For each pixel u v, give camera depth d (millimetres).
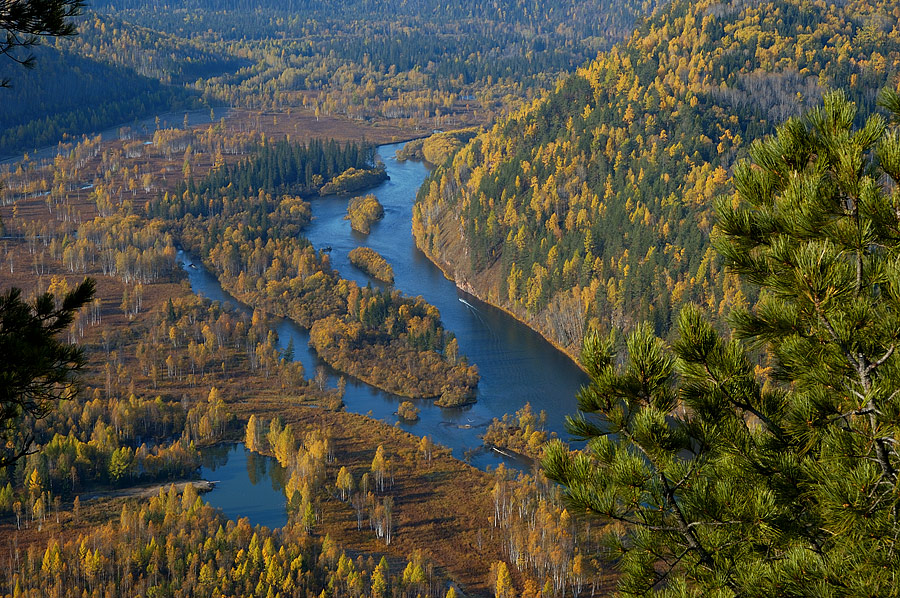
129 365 186125
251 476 144625
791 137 24547
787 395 24312
